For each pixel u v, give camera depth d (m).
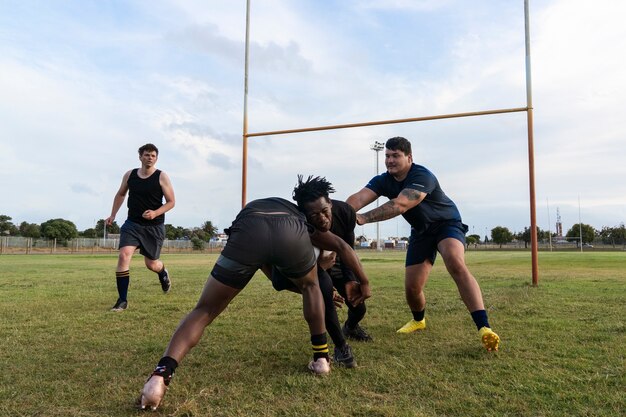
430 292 6.72
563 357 3.05
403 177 3.81
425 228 3.74
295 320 4.52
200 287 7.69
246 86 9.50
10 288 7.59
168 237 77.62
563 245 69.56
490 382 2.54
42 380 2.64
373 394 2.36
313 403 2.25
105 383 2.60
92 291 7.11
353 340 3.67
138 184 5.88
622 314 4.64
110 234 72.50
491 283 7.99
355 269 2.93
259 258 2.48
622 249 59.84
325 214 2.81
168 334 3.92
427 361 2.99
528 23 7.71
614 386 2.45
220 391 2.44
